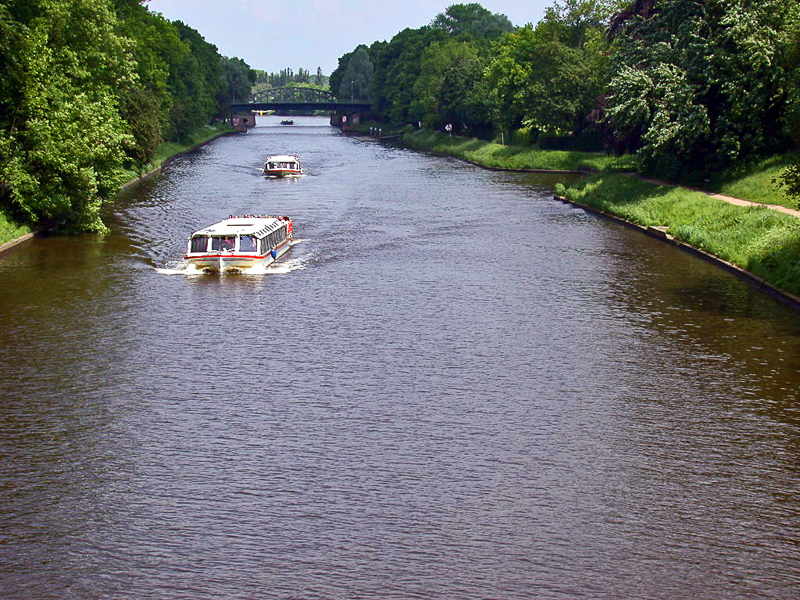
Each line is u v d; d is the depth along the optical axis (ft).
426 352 92.63
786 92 182.50
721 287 120.26
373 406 77.97
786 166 175.73
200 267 131.13
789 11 183.11
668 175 202.28
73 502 61.52
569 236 163.43
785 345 94.27
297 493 62.59
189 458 67.97
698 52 193.47
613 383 83.41
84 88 176.24
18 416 75.51
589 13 374.22
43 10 168.04
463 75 465.47
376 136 644.27
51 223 163.12
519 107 387.14
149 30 349.00
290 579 52.80
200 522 58.95
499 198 225.15
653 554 55.31
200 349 93.91
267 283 124.57
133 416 75.77
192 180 268.62
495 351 92.84
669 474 65.31
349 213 193.16
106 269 131.44
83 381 84.02
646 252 146.51
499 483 63.93
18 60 151.74
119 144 173.47
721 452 68.85
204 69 631.15
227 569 53.83
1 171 149.38
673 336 97.76
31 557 55.16
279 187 247.50
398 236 163.22
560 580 52.75
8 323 102.73
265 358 90.94
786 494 62.44
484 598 51.08
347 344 95.61
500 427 73.46
